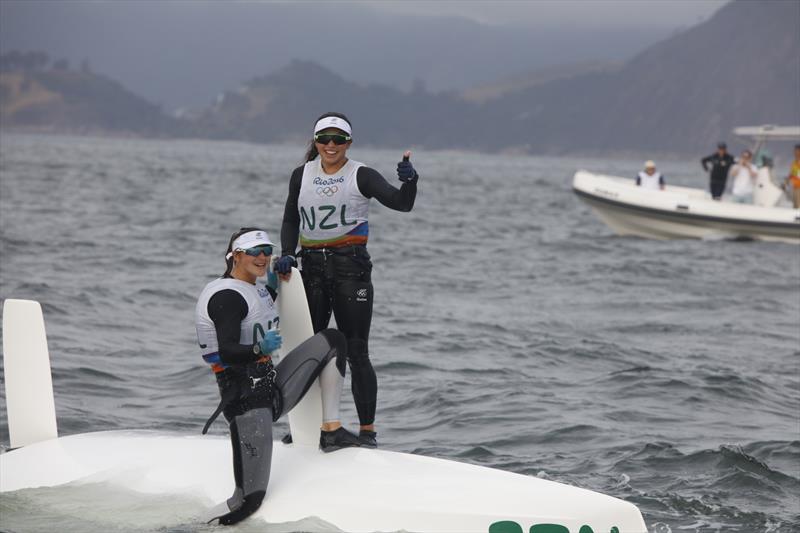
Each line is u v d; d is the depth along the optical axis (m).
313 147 19.28
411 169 17.67
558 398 31.84
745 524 20.95
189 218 95.88
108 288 51.03
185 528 17.72
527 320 47.16
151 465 19.39
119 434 20.98
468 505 17.28
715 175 85.94
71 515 18.27
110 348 37.31
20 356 20.89
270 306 17.89
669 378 34.88
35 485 19.52
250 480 17.64
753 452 26.44
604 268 67.94
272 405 18.09
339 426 19.06
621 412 30.34
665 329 46.19
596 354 39.34
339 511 17.52
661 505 22.02
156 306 47.25
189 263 62.91
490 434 27.53
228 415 17.94
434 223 102.69
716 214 83.00
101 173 185.50
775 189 84.06
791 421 30.16
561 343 41.31
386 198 18.28
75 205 104.94
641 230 87.88
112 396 30.47
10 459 20.34
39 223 83.00
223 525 17.77
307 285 19.38
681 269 68.00
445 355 38.28
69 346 37.09
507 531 16.97
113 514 18.17
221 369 17.77
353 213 18.84
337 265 18.98
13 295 46.91
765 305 54.38
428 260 70.25
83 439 20.69
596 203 89.12
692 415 30.38
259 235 17.61
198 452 19.55
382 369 35.59
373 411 19.64
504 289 57.78
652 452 25.84
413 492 17.69
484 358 38.00
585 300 54.41
